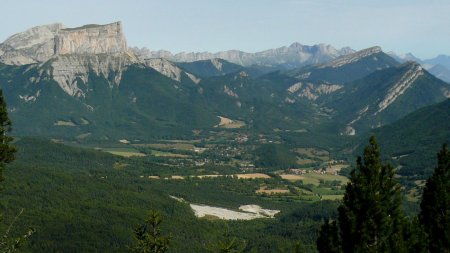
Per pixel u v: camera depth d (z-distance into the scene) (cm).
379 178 9231
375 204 9000
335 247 9138
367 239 8981
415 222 9212
